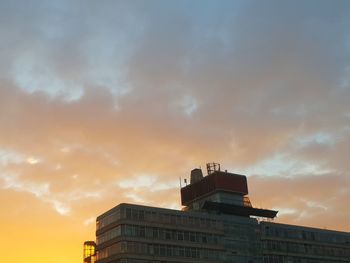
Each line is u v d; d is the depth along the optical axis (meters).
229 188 129.12
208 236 114.19
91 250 138.50
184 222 112.06
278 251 124.44
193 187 135.62
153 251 104.38
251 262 118.56
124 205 105.62
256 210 128.75
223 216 119.62
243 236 120.31
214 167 137.88
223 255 114.50
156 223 107.62
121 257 100.12
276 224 128.00
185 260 107.94
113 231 105.19
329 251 135.00
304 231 132.75
